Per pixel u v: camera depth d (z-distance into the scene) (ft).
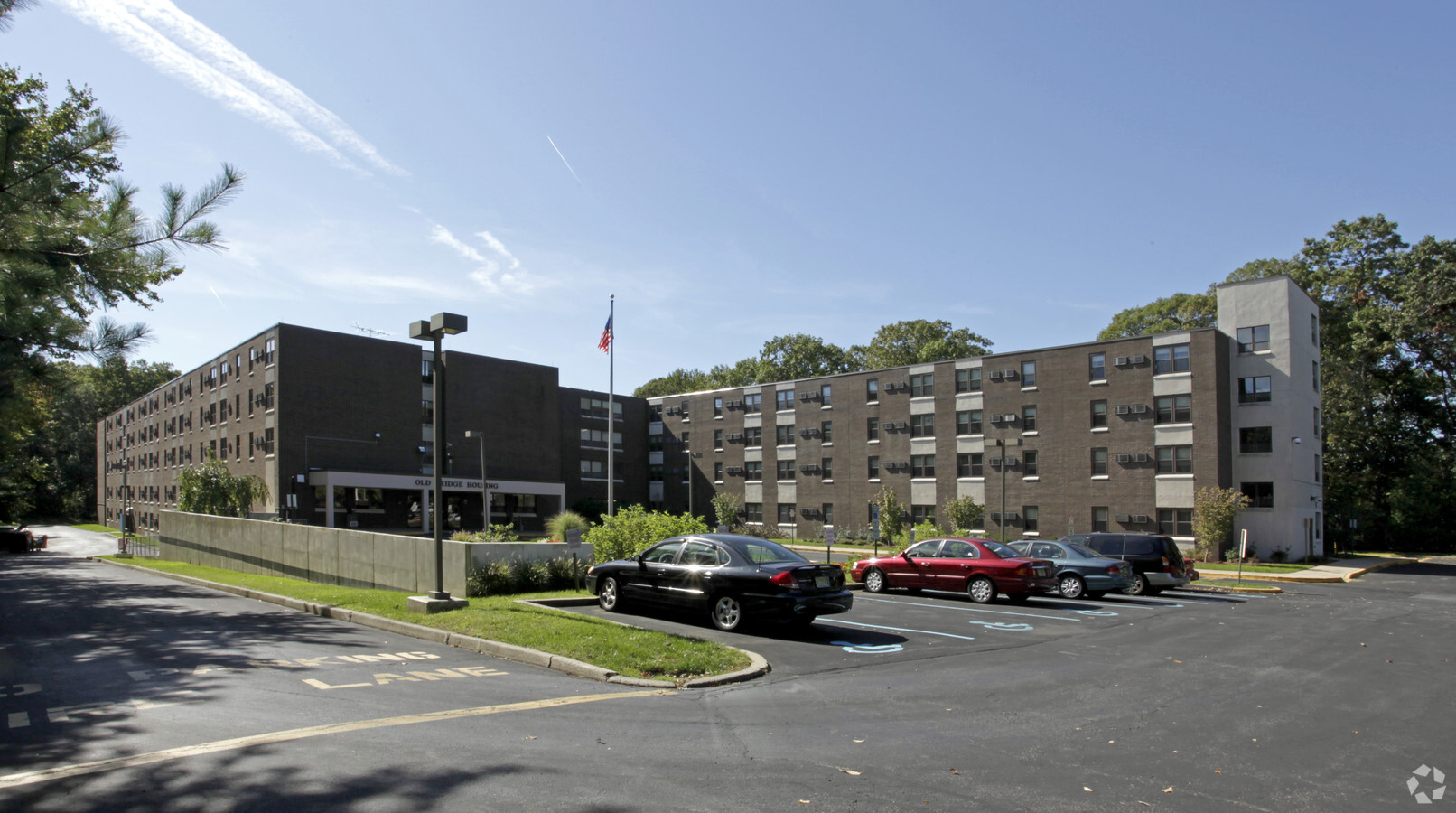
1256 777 20.63
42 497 295.48
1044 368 148.15
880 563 69.56
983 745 23.35
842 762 21.57
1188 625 51.78
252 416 165.17
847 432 178.70
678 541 48.16
